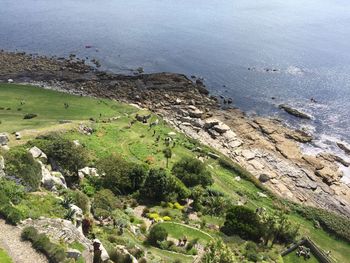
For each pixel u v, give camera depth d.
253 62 186.62
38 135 96.88
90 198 74.12
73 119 122.19
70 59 182.62
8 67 169.50
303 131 131.75
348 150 122.12
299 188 107.75
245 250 70.69
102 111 133.12
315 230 91.62
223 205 86.69
